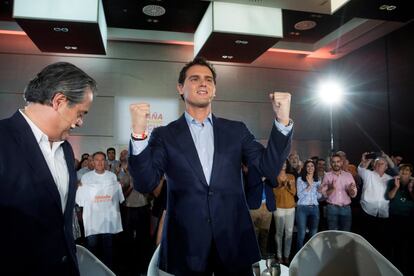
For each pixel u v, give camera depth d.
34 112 0.94
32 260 0.87
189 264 0.96
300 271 1.38
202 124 1.11
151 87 7.08
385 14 5.02
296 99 7.79
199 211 0.98
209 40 5.31
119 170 5.02
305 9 5.25
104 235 3.53
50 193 0.90
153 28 6.59
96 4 4.58
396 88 6.37
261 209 3.92
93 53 5.89
